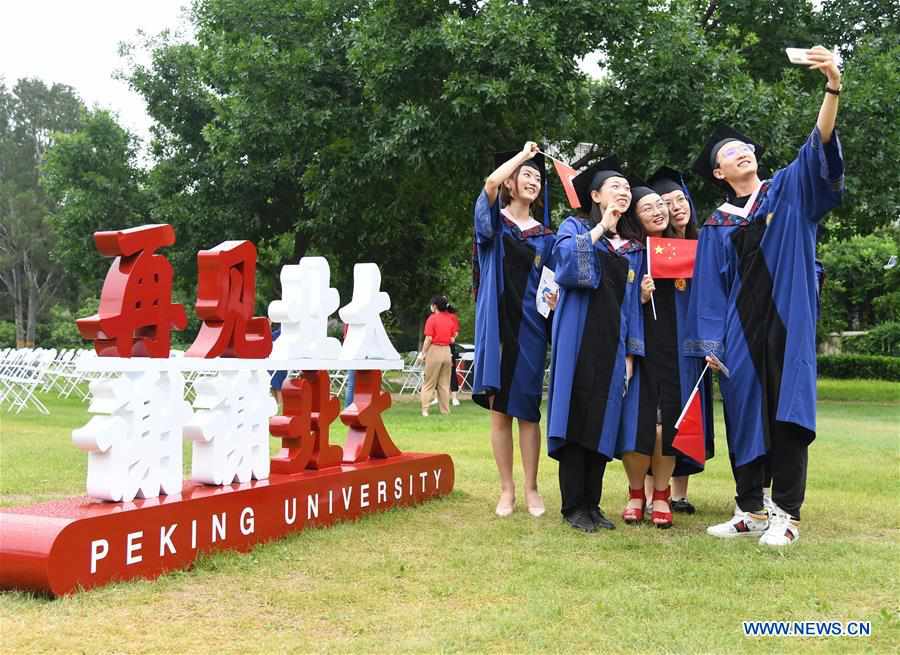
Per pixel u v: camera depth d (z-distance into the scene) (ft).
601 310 16.14
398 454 18.61
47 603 10.53
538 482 21.35
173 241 13.17
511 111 44.68
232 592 11.35
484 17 42.57
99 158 67.56
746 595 11.69
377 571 12.55
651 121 44.91
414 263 66.39
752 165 16.24
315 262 16.28
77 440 11.82
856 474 23.29
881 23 56.75
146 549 11.82
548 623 10.24
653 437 16.19
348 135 51.70
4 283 162.40
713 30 56.70
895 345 101.30
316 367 15.99
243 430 14.20
